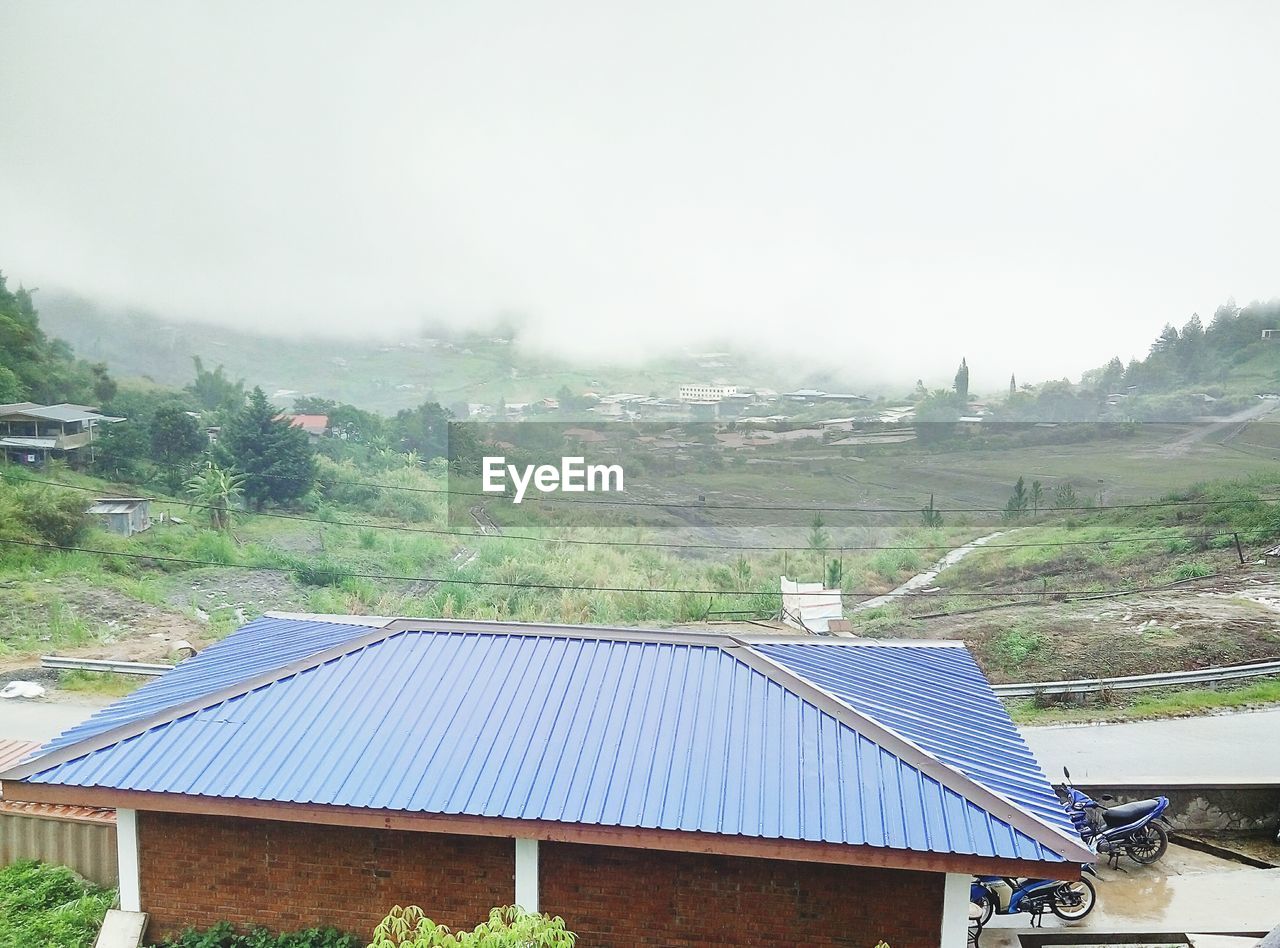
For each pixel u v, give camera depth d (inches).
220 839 369.7
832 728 366.0
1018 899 426.6
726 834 319.0
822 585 1676.9
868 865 316.8
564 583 1758.1
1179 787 534.3
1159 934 424.5
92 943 389.1
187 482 2234.3
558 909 356.8
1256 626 1305.4
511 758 354.0
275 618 490.0
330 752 359.3
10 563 1721.2
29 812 452.8
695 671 399.2
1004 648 1342.3
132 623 1469.0
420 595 1745.8
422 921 279.3
